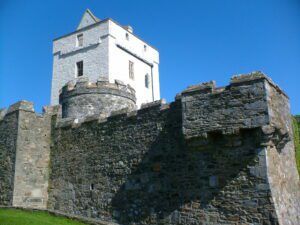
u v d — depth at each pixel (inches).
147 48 1485.0
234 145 520.4
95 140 725.9
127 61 1357.0
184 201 560.4
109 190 673.0
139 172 634.8
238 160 515.2
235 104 506.6
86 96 889.5
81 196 717.9
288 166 583.5
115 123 698.8
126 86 946.7
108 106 892.6
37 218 605.3
